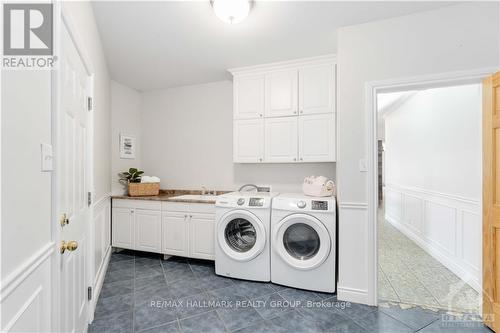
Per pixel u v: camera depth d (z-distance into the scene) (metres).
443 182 3.01
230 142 3.42
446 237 2.93
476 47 1.78
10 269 0.73
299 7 1.85
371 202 2.03
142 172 3.46
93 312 1.89
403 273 2.71
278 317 1.88
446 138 2.96
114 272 2.70
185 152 3.64
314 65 2.68
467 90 2.57
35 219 0.88
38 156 0.91
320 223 2.21
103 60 2.53
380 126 6.30
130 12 1.91
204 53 2.60
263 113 2.86
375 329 1.74
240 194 2.79
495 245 1.72
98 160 2.31
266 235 2.42
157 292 2.26
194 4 1.82
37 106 0.91
